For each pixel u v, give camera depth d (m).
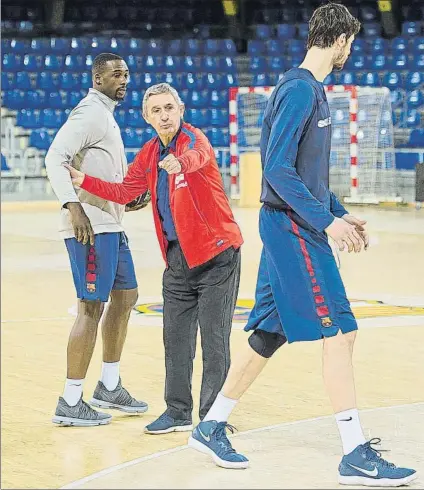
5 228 16.08
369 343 7.11
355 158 20.27
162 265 11.58
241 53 25.34
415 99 22.80
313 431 4.75
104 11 25.41
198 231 4.61
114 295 5.10
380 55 23.77
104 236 4.88
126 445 4.55
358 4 24.59
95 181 4.76
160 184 4.69
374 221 16.75
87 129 4.85
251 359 4.16
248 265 11.55
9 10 24.83
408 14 24.09
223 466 4.15
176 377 4.77
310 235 4.03
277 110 4.00
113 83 4.95
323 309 3.99
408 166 21.50
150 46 24.98
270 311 4.12
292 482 3.96
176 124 4.64
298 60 24.75
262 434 4.70
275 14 25.44
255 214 18.05
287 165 3.90
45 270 11.25
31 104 23.92
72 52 24.67
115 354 5.15
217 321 4.69
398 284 10.07
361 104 21.08
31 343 7.13
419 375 6.07
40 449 4.49
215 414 4.22
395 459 4.29
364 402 5.39
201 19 25.61
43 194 22.78
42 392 5.63
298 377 5.97
